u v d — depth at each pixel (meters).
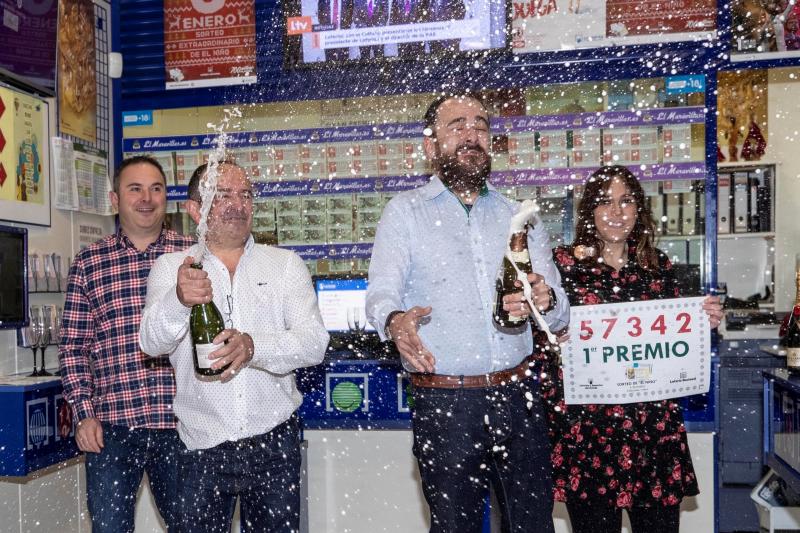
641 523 2.26
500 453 1.93
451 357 1.90
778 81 5.10
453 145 1.98
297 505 2.16
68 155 3.35
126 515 2.53
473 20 3.44
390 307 1.84
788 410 2.30
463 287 1.93
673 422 2.25
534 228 2.05
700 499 3.13
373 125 3.60
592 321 2.28
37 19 3.05
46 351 3.21
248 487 2.10
